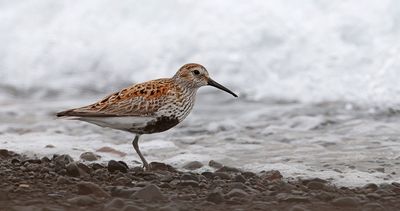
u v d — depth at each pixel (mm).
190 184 18344
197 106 30156
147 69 34500
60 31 36656
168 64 34250
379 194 17906
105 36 35906
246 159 22703
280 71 32500
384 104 29234
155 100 21109
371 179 20047
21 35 36938
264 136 25828
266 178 19844
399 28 32312
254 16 33906
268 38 33375
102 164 21594
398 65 30797
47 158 21000
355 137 25219
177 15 35094
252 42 33406
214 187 18250
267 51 33062
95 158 22453
